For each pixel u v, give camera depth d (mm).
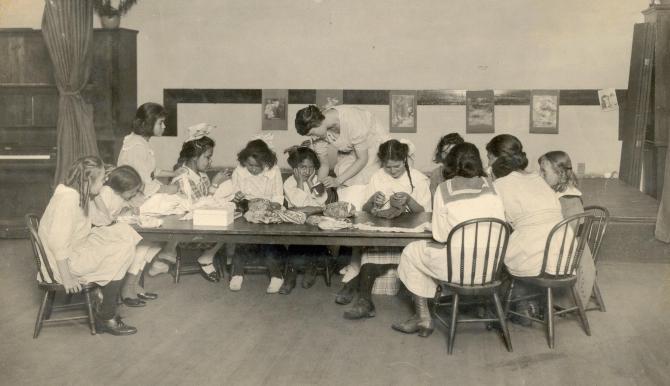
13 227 6367
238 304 4441
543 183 3934
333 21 7523
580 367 3422
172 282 4945
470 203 3611
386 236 3818
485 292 3547
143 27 7652
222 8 7598
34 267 5402
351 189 4871
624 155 7086
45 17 6141
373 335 3873
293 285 4746
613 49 7188
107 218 3986
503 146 4051
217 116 7699
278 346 3697
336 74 7570
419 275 3771
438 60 7449
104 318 3854
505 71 7379
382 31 7477
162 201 4516
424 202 4605
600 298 4328
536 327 4016
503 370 3383
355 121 4785
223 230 3918
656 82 6410
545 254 3602
